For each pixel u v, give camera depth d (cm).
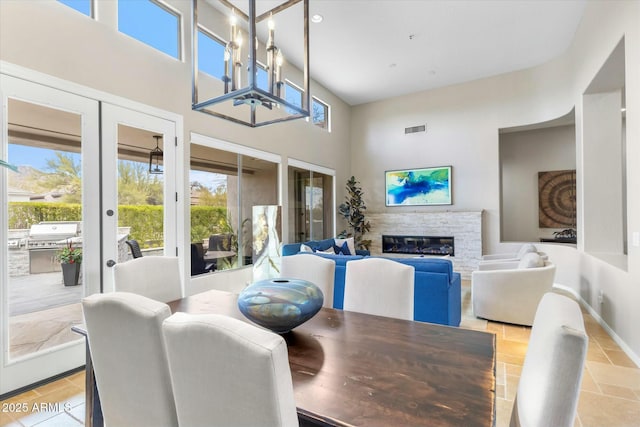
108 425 128
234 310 200
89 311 119
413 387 110
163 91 364
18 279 244
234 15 215
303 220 647
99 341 120
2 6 240
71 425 200
